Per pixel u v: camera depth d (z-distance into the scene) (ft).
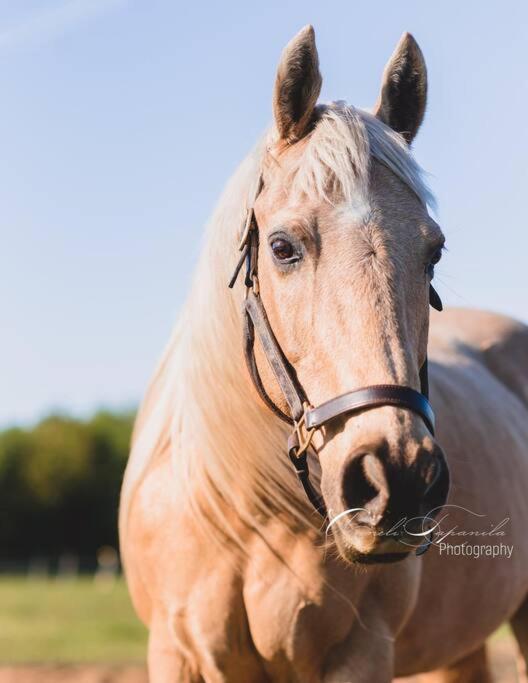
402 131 8.32
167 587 8.66
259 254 7.63
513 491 11.13
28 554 129.70
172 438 8.98
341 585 8.21
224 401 8.25
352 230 6.98
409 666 9.98
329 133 7.34
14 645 30.53
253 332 7.78
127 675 23.48
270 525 8.21
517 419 12.28
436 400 10.30
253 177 7.90
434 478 6.35
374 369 6.63
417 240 7.12
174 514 8.64
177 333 10.06
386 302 6.77
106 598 55.83
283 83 7.63
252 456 8.14
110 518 130.82
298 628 8.21
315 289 7.00
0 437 132.77
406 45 8.20
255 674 8.62
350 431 6.66
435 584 9.61
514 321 14.01
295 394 7.22
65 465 130.00
